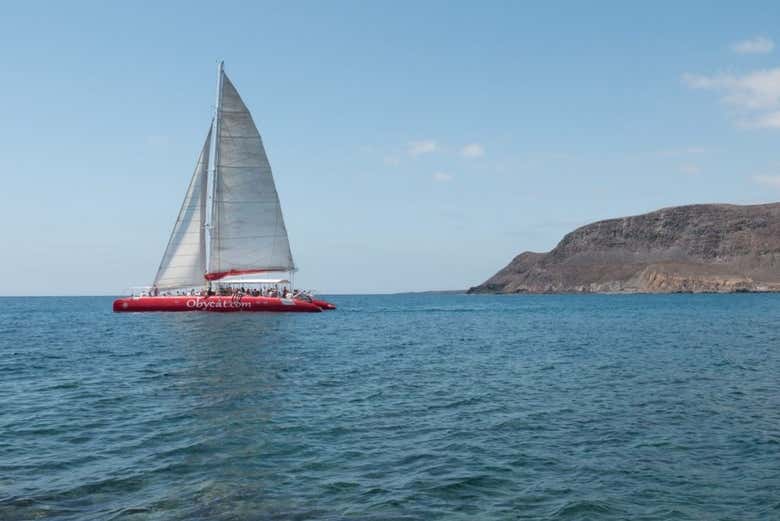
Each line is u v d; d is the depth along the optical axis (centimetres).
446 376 2567
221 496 1099
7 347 3812
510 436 1536
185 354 3228
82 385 2281
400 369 2778
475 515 1025
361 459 1331
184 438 1491
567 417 1756
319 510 1038
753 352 3484
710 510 1053
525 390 2216
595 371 2731
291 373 2577
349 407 1873
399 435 1538
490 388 2256
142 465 1279
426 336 4794
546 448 1427
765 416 1766
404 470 1257
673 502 1088
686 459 1341
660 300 18088
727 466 1291
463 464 1298
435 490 1140
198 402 1928
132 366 2788
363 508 1049
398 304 15675
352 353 3403
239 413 1767
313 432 1558
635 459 1341
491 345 4034
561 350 3697
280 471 1242
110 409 1833
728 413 1809
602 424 1670
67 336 4575
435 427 1623
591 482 1188
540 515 1029
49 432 1557
